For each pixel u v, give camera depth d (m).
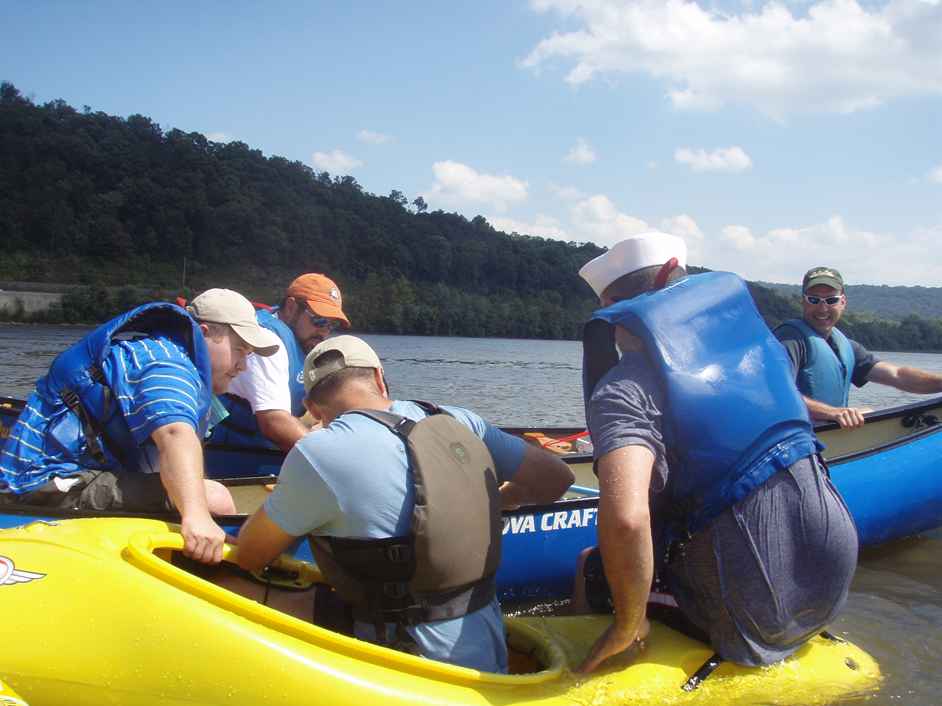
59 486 2.90
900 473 5.07
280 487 2.29
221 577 2.65
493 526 2.38
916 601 3.98
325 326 4.75
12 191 67.38
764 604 2.40
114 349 2.91
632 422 2.33
